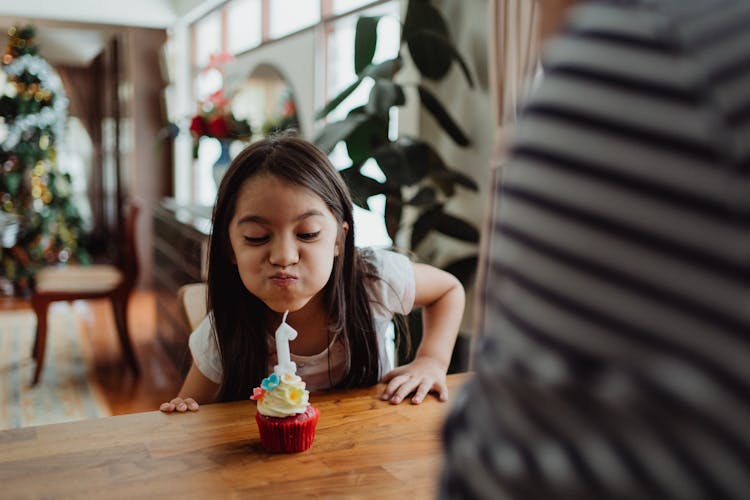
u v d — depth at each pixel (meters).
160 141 5.00
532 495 0.36
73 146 8.27
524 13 2.16
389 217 2.56
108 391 3.57
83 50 7.81
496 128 2.31
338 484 0.80
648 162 0.33
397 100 2.59
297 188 0.93
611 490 0.33
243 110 4.78
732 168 0.31
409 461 0.87
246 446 0.91
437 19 2.71
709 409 0.32
